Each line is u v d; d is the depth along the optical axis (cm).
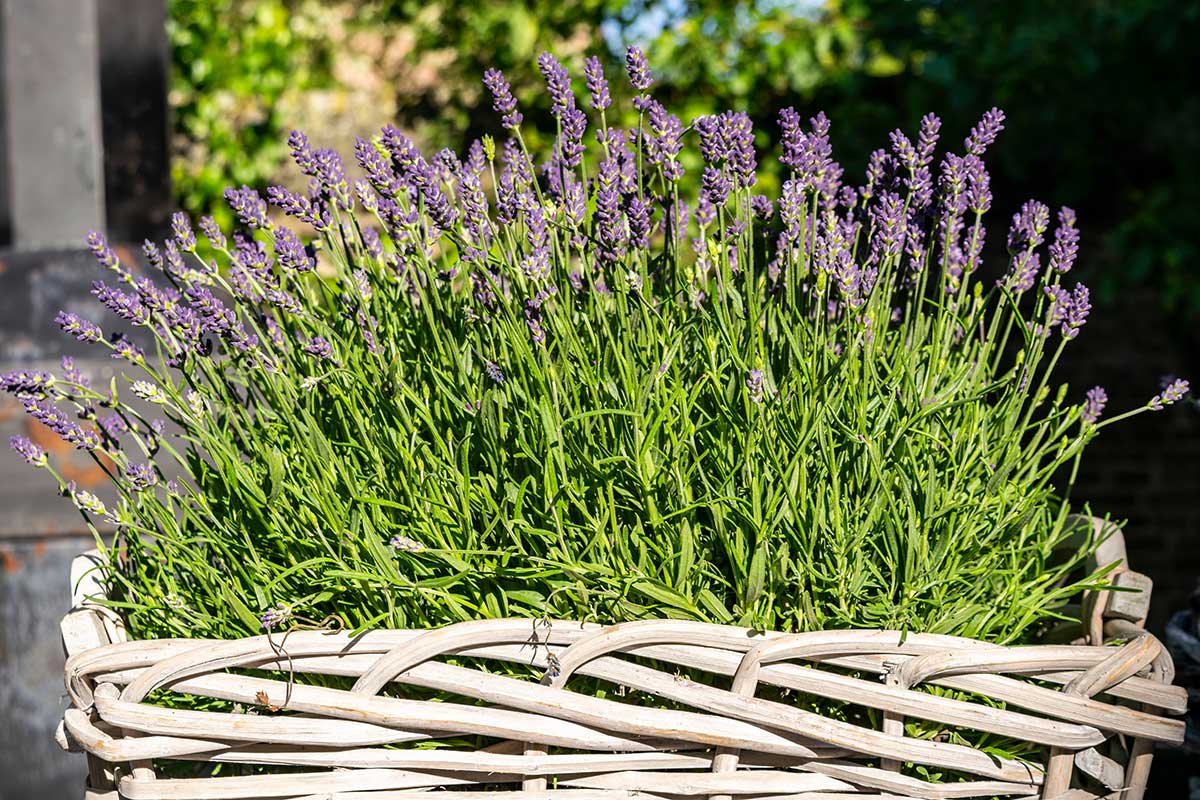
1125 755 90
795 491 89
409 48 473
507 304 94
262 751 84
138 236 229
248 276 106
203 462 107
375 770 84
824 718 82
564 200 100
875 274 102
